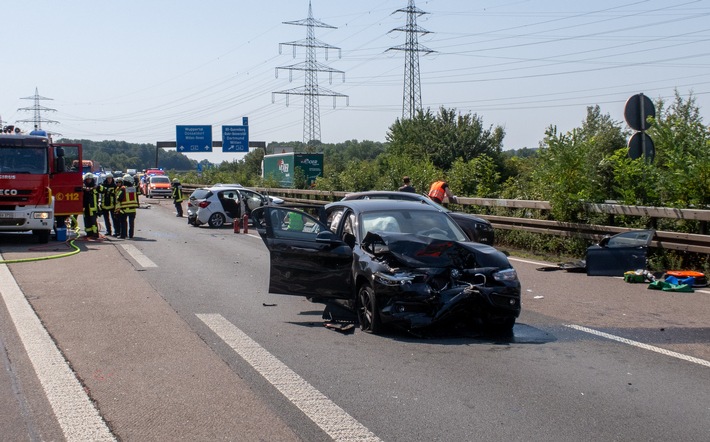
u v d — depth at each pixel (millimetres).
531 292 11469
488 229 15836
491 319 8383
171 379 6586
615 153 15906
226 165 77062
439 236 9414
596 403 5906
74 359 7273
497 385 6418
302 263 9242
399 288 8180
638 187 14805
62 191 20344
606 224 15508
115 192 20906
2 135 17703
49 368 6926
